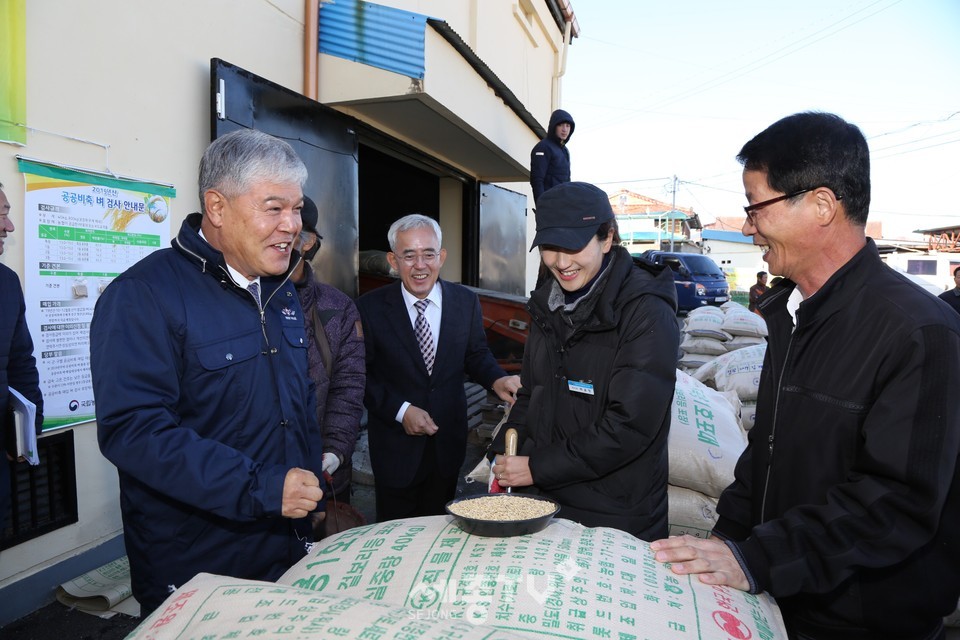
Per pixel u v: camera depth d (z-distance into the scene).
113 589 2.47
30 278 2.33
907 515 1.05
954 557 1.16
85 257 2.53
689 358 5.89
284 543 1.53
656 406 1.52
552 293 1.76
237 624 0.98
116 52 2.64
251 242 1.36
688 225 34.81
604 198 1.63
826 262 1.25
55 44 2.39
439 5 5.54
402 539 1.31
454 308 2.74
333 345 2.27
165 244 2.91
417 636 0.92
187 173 3.02
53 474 2.51
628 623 1.05
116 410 1.24
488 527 1.20
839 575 1.08
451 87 4.30
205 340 1.37
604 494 1.63
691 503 2.26
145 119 2.79
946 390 1.05
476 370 2.79
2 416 2.04
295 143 3.63
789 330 1.40
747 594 1.20
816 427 1.23
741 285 29.88
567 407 1.71
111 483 2.75
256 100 3.30
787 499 1.30
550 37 9.38
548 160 5.47
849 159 1.18
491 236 7.70
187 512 1.39
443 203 7.23
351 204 4.20
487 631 0.95
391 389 2.64
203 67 3.11
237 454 1.28
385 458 2.64
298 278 2.21
